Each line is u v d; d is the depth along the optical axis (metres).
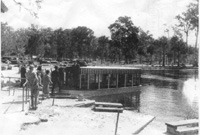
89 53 119.50
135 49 96.44
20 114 11.66
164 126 12.72
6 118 10.49
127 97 28.66
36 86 13.49
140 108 21.84
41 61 69.25
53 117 12.11
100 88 30.22
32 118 11.10
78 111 14.20
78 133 9.85
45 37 83.94
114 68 31.23
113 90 30.81
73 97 19.28
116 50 96.62
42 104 15.48
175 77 55.31
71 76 27.92
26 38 75.94
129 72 33.47
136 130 11.03
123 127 11.39
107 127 11.12
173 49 94.00
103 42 119.69
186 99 26.95
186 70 76.19
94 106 15.70
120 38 93.19
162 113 19.45
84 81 29.94
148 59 119.38
